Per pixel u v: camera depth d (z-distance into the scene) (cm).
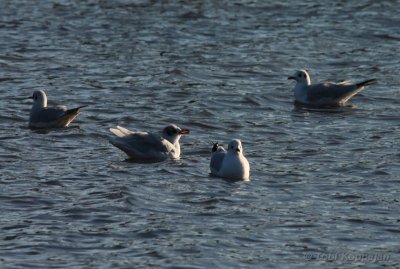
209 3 4500
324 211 2069
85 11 4312
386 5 4509
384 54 3788
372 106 3102
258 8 4434
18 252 1811
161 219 1997
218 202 2112
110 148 2553
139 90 3194
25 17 4188
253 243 1881
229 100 3117
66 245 1850
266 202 2123
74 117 2770
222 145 2614
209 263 1781
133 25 4106
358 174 2341
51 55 3631
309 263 1794
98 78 3338
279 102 3141
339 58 3712
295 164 2425
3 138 2612
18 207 2056
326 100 3112
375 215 2048
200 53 3722
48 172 2306
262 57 3688
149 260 1788
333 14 4356
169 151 2459
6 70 3412
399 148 2570
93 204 2073
